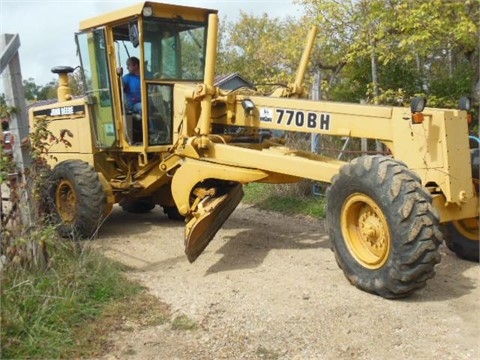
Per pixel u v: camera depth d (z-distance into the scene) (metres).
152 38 7.80
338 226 5.59
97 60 8.24
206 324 4.79
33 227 5.19
